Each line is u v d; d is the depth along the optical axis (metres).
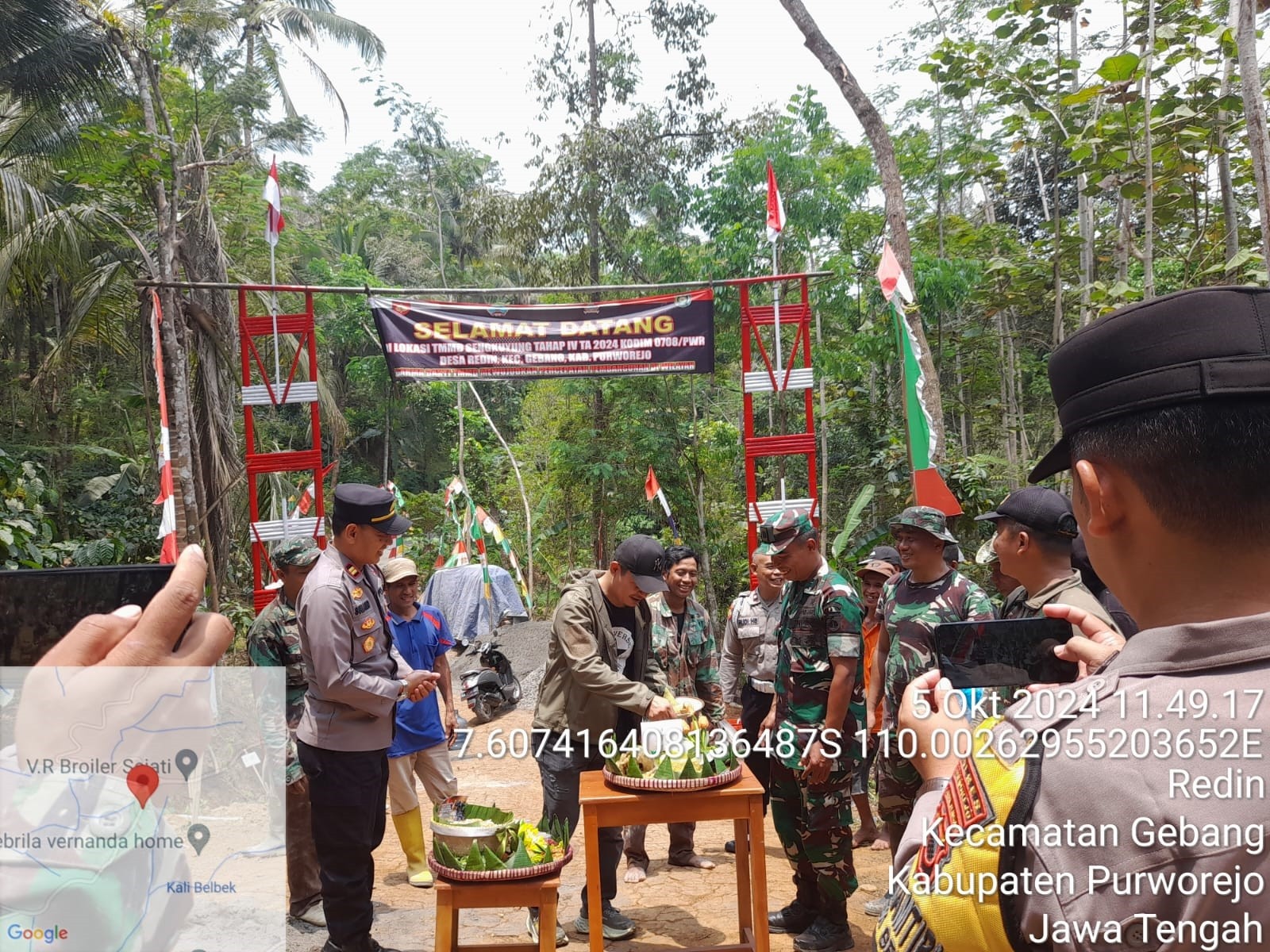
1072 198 15.14
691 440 15.54
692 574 4.79
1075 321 10.67
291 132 14.82
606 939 4.00
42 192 11.83
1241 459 0.72
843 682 3.76
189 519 7.79
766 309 7.75
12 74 9.27
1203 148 7.12
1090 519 0.80
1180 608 0.75
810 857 3.89
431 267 29.67
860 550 8.54
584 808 3.26
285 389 7.56
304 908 4.20
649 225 15.41
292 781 4.16
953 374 17.27
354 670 3.35
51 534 6.23
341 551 3.49
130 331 13.09
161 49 8.28
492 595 12.67
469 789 6.15
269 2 12.12
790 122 13.78
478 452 24.06
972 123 13.64
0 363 13.73
